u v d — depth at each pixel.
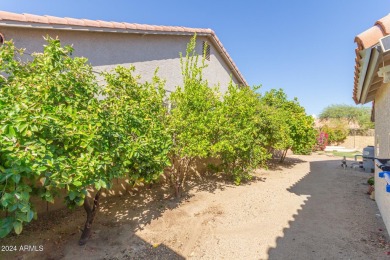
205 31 11.02
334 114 42.28
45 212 5.35
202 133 6.52
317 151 24.28
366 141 26.97
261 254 3.94
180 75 9.84
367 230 4.87
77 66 4.08
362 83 3.80
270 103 14.68
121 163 3.86
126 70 5.52
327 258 3.81
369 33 2.24
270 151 13.44
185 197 6.95
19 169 2.24
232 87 7.91
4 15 4.62
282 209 6.17
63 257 3.73
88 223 4.19
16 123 2.51
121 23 7.11
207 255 3.91
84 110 3.65
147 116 5.10
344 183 9.38
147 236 4.50
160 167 5.05
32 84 3.48
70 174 2.91
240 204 6.49
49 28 5.41
